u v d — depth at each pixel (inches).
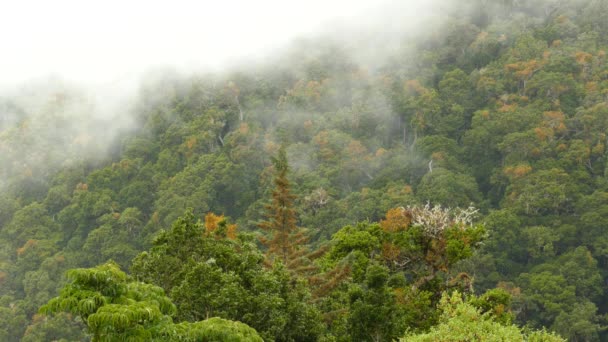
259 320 631.2
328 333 788.0
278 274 727.1
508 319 941.8
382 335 844.0
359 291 876.0
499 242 2652.6
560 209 2869.1
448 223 1161.4
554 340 702.5
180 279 697.6
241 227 3122.5
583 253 2421.3
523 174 3019.2
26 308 2864.2
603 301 2427.4
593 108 3348.9
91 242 3282.5
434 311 983.0
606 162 3038.9
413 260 1193.4
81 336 2443.4
